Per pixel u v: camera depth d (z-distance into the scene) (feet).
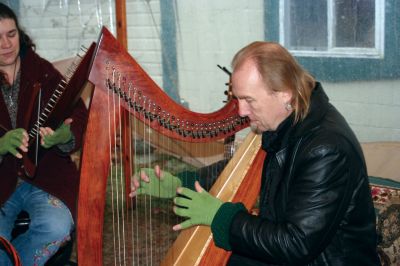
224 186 6.27
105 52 4.63
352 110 9.81
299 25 9.90
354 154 5.11
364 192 5.31
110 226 9.52
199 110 11.57
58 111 6.59
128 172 9.44
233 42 10.79
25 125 6.93
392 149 9.41
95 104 4.66
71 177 7.44
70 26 12.34
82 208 4.73
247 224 5.11
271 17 10.16
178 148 10.32
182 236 6.12
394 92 9.34
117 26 9.70
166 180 5.98
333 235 5.16
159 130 5.20
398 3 8.91
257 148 6.73
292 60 5.20
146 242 8.87
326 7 9.55
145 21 11.55
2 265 6.73
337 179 4.97
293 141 5.24
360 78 9.57
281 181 5.36
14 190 7.33
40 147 7.09
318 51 9.82
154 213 9.72
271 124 5.33
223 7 10.68
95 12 12.02
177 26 11.27
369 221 5.45
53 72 7.52
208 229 6.03
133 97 4.88
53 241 7.03
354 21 9.36
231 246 5.26
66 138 7.00
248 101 5.20
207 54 11.16
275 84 5.01
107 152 4.73
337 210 5.00
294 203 5.05
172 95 11.74
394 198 7.30
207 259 5.70
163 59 11.62
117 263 8.57
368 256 5.49
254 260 6.01
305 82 5.26
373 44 9.30
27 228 7.18
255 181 6.24
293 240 4.93
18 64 7.35
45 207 7.22
